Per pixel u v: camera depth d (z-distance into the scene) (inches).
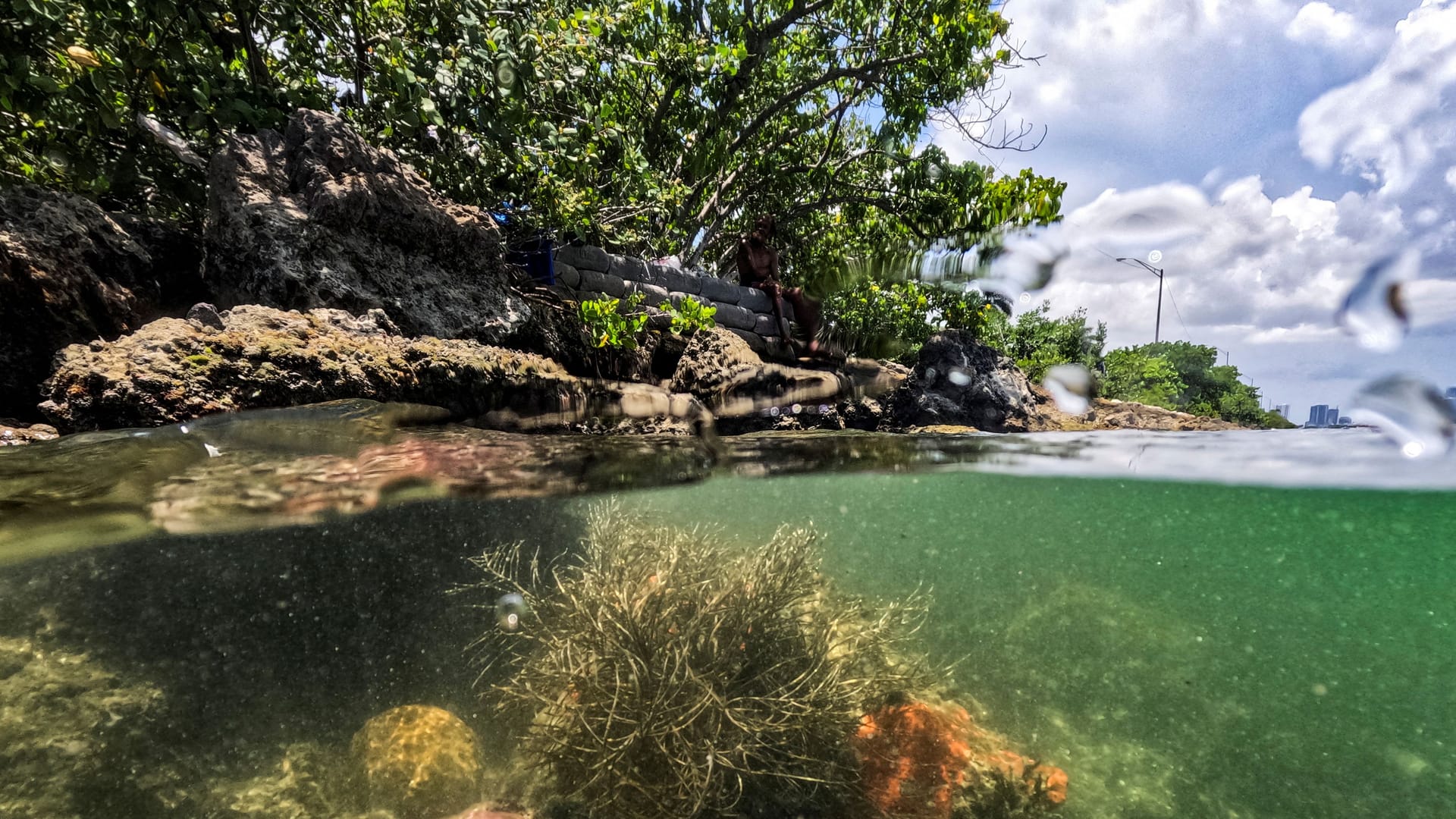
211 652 171.0
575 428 231.9
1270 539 250.7
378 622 197.9
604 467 179.8
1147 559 284.0
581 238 332.2
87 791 127.0
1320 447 222.4
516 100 261.0
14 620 156.4
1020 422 476.1
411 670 180.2
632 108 519.5
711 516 261.0
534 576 162.1
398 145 300.2
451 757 133.4
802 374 389.4
